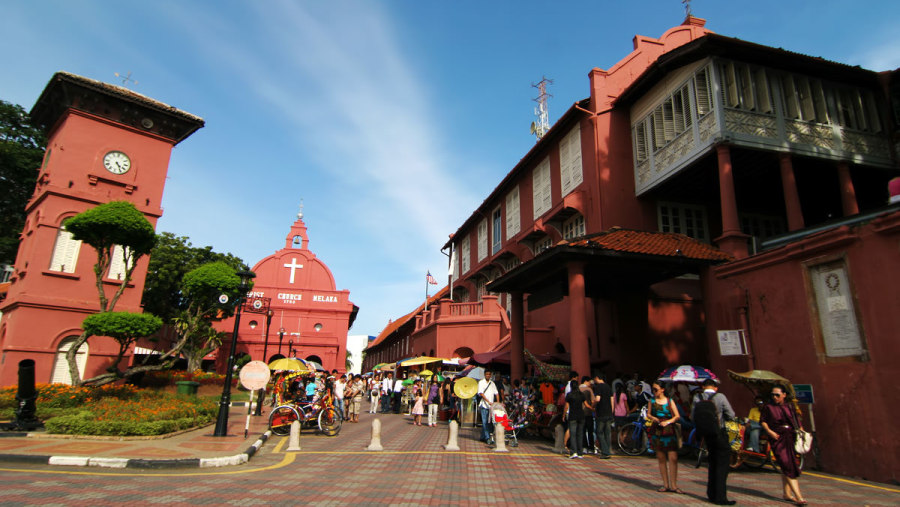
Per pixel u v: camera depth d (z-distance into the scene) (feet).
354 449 35.09
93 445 32.24
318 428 47.03
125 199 69.00
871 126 52.44
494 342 78.23
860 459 25.91
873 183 57.67
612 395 38.42
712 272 38.47
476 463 30.09
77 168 65.72
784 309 31.48
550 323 68.85
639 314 54.44
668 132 54.13
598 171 59.36
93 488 20.95
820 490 23.24
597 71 62.85
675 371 35.06
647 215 59.16
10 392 48.83
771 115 48.06
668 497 21.72
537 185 77.46
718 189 57.98
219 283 57.41
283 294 141.49
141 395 49.85
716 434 20.66
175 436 37.96
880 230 25.91
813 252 29.68
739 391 33.88
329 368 136.98
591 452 35.01
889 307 25.34
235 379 106.73
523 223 80.94
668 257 39.70
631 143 61.46
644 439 34.14
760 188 58.70
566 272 45.47
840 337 27.76
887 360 25.14
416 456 32.40
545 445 39.42
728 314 36.19
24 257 66.33
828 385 28.07
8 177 87.71
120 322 47.70
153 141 72.84
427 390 65.31
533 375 57.67
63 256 63.46
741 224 63.21
